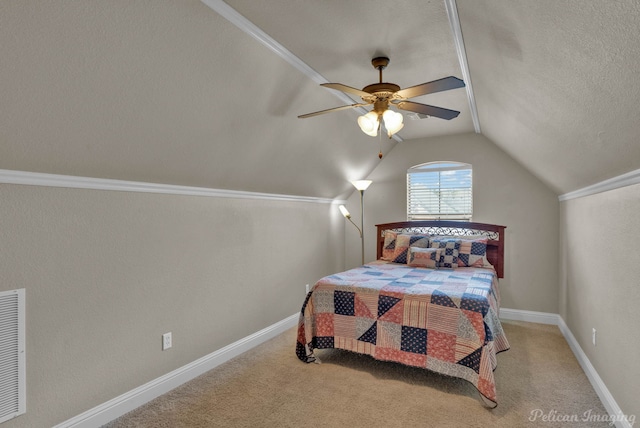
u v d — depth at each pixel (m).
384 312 2.70
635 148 1.51
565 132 2.04
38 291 1.82
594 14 1.02
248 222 3.33
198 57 1.92
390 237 4.47
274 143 3.02
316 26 2.02
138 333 2.32
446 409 2.22
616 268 2.05
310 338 2.94
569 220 3.41
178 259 2.62
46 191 1.86
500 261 4.13
